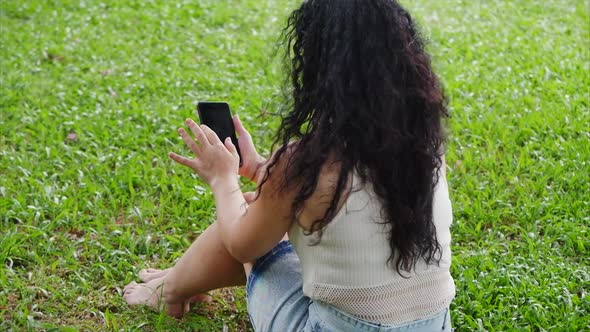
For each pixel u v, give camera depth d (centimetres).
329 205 209
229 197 245
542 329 298
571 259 351
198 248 285
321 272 219
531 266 343
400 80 203
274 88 547
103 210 387
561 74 573
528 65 588
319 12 207
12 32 630
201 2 731
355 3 203
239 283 290
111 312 316
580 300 316
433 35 655
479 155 450
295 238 224
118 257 348
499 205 395
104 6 709
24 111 496
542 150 448
